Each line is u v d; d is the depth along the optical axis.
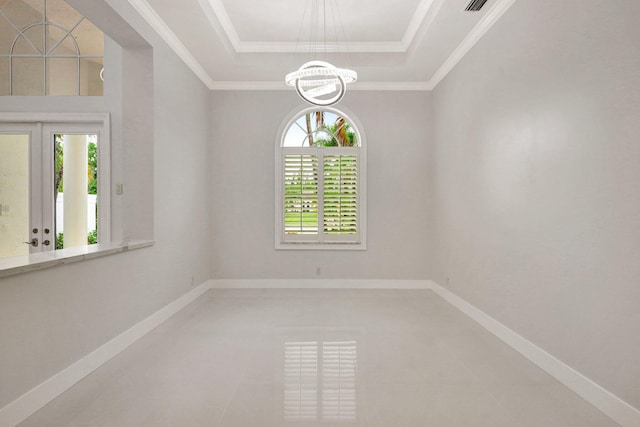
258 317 3.71
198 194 4.55
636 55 1.77
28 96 3.62
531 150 2.65
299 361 2.64
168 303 3.68
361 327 3.41
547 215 2.46
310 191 5.09
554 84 2.39
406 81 4.95
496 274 3.17
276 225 5.04
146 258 3.21
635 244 1.79
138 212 3.31
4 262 1.92
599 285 2.01
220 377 2.38
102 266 2.56
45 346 2.03
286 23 3.97
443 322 3.56
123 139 3.31
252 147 5.03
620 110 1.87
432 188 4.94
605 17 1.96
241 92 5.02
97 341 2.51
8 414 1.78
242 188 5.03
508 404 2.06
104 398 2.09
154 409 1.98
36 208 3.65
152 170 3.31
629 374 1.82
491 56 3.25
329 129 5.18
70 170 3.66
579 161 2.16
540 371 2.48
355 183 5.07
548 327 2.46
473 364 2.60
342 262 5.04
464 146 3.86
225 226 5.02
